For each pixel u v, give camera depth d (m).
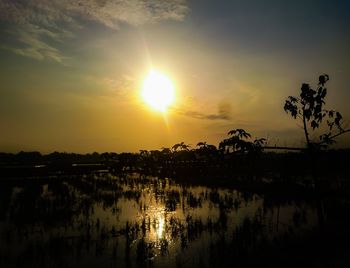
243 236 17.78
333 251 15.10
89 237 18.34
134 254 15.75
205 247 16.53
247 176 38.84
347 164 28.61
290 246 15.74
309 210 24.44
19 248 16.53
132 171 61.56
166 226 20.55
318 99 18.22
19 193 33.44
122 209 25.84
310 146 19.25
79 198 30.55
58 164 80.19
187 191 34.94
